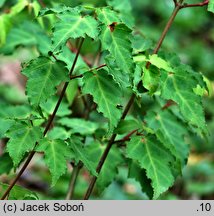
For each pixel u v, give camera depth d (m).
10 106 2.57
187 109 2.12
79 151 2.13
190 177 5.16
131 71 1.90
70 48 2.92
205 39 8.48
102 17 1.93
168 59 2.44
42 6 2.94
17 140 2.02
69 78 1.96
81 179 4.50
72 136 2.19
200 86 2.32
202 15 8.23
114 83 1.99
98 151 2.58
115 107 1.96
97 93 1.96
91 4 2.66
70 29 1.87
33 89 1.93
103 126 2.70
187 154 2.51
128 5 2.85
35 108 1.92
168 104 2.60
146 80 2.07
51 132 2.62
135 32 2.97
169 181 2.18
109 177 2.54
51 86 1.94
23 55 5.57
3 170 2.51
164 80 2.14
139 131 2.49
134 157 2.20
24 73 1.94
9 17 2.95
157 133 2.27
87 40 2.88
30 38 2.94
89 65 2.89
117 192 4.53
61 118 2.73
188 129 2.62
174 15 2.31
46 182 4.72
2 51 2.93
